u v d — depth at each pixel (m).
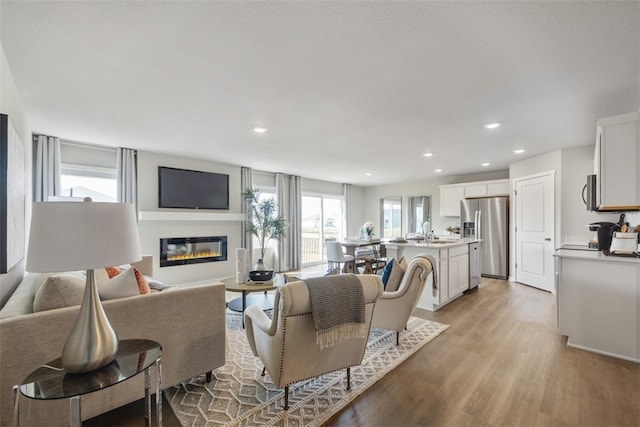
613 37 1.75
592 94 2.54
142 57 1.98
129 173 4.50
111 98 2.62
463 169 6.34
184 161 5.19
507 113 2.99
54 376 1.23
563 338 2.94
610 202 2.59
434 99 2.65
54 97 2.60
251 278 3.58
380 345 2.78
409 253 4.20
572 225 4.49
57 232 1.14
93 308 1.29
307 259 7.79
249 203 6.01
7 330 1.36
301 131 3.60
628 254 2.73
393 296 2.77
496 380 2.17
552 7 1.50
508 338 2.94
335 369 1.98
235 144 4.23
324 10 1.52
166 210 4.93
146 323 1.77
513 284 5.42
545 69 2.14
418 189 8.05
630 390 2.04
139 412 1.82
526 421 1.73
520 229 5.48
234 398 1.96
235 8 1.51
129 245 1.31
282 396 1.98
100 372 1.26
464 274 4.65
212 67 2.11
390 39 1.78
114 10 1.52
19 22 1.61
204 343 2.03
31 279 2.25
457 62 2.04
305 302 1.65
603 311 2.61
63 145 4.08
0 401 1.34
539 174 4.98
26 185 2.88
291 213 7.03
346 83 2.34
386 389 2.06
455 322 3.41
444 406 1.88
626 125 2.53
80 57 1.97
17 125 2.38
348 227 8.62
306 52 1.92
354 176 7.35
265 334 1.82
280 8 1.51
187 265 5.22
